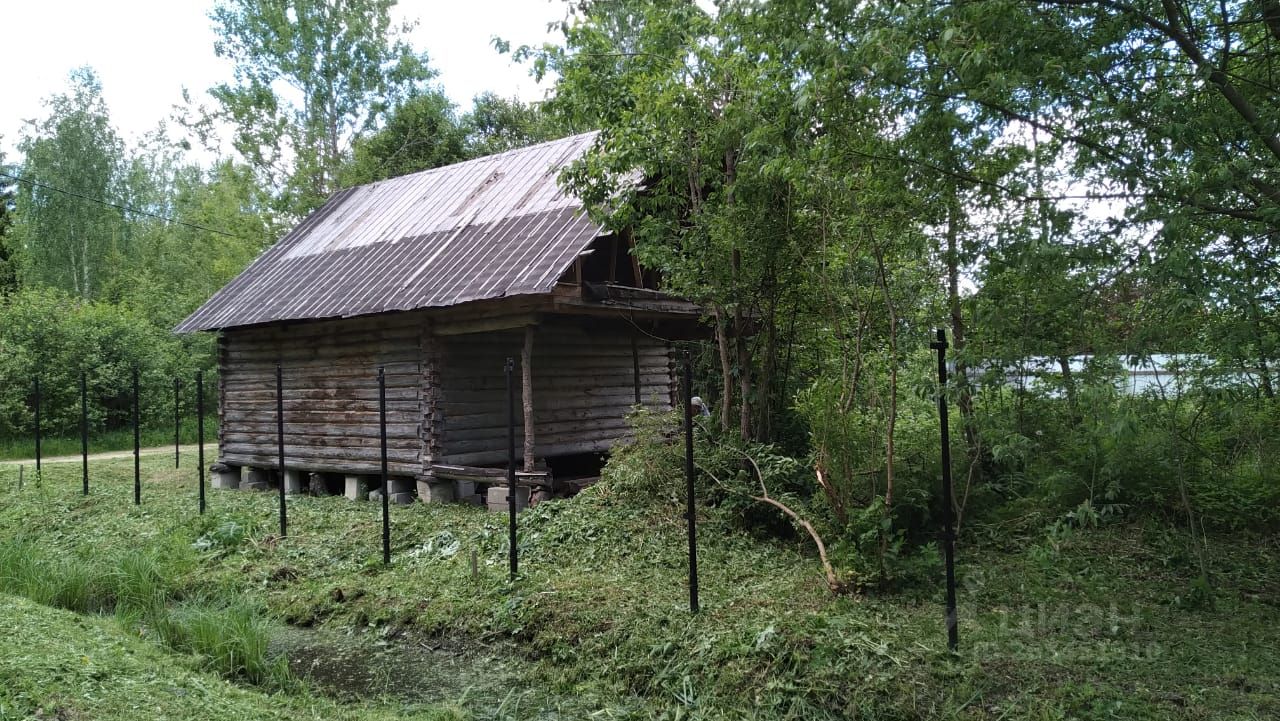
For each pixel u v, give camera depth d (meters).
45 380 25.31
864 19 5.89
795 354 11.46
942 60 5.49
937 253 6.88
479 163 16.95
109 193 41.34
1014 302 5.89
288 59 30.98
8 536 12.20
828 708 5.45
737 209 9.27
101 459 20.66
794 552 8.84
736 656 6.05
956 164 6.24
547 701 6.12
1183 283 5.04
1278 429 7.88
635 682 6.19
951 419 9.38
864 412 8.51
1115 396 5.77
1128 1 5.56
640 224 10.60
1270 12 5.50
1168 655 5.80
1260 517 8.20
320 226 17.67
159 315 33.97
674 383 16.17
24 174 39.72
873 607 6.91
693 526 7.05
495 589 8.02
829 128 6.62
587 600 7.41
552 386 14.02
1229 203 5.38
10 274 30.41
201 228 38.75
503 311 11.62
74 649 5.96
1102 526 8.66
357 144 32.19
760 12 7.00
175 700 5.25
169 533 11.29
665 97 9.43
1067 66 5.26
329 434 13.92
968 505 9.16
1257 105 5.82
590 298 11.69
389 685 6.61
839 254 7.97
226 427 15.70
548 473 11.34
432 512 11.46
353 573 9.27
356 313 12.18
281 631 8.05
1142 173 5.27
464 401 12.85
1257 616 6.55
